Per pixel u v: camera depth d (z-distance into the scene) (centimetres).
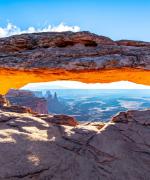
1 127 1467
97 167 1357
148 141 1528
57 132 1547
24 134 1423
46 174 1233
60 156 1349
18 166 1214
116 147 1474
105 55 1555
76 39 1608
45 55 1552
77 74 1634
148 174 1355
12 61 1539
